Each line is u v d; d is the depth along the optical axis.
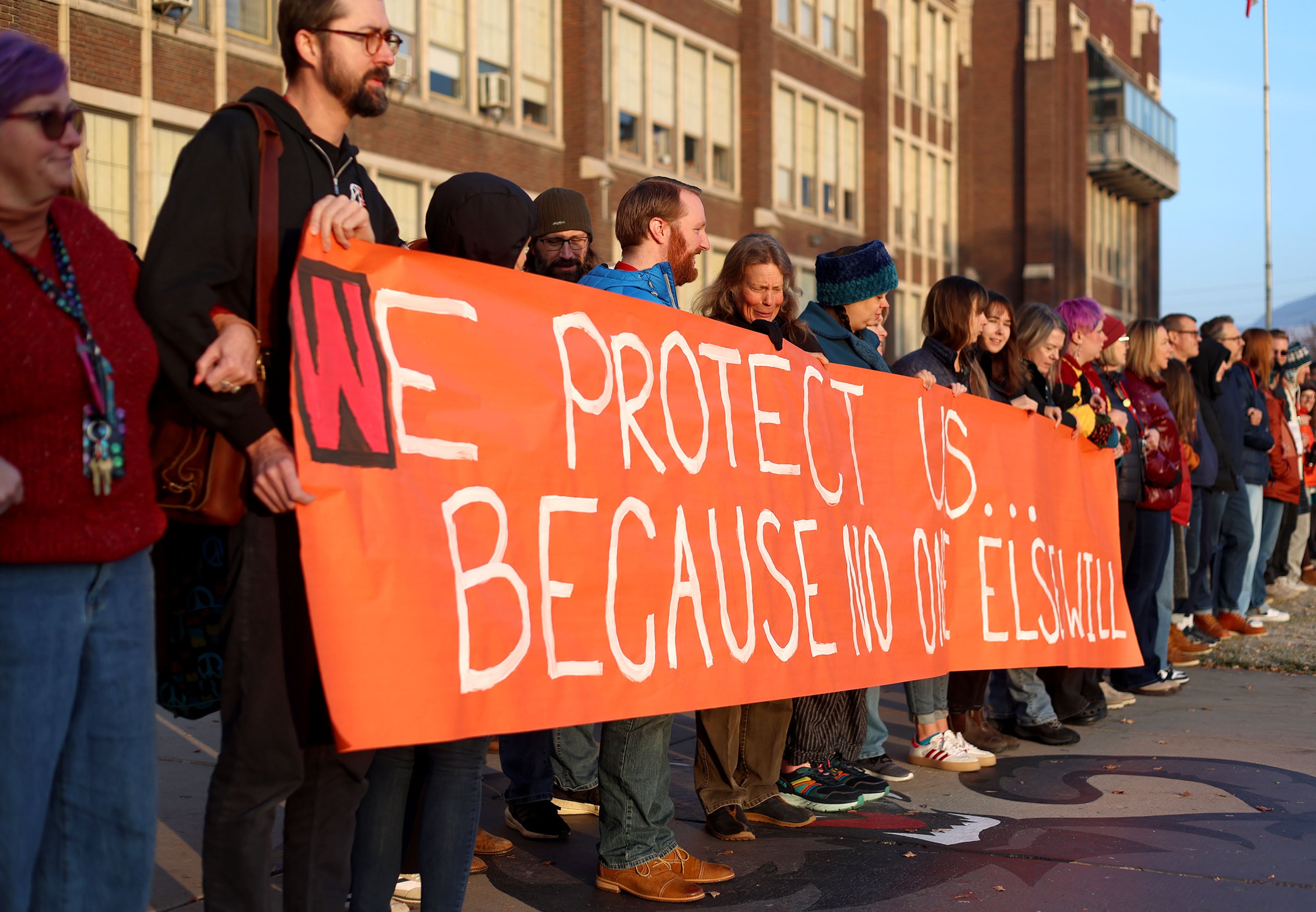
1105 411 6.28
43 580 1.99
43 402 1.95
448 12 16.67
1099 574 6.21
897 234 30.12
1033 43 33.81
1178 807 4.54
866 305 4.88
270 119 2.41
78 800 2.08
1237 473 8.82
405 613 2.46
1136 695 7.08
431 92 16.47
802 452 4.08
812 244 25.58
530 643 2.82
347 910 3.07
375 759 2.70
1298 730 6.05
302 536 2.28
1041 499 5.75
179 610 2.44
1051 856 3.88
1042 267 33.75
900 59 30.17
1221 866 3.77
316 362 2.36
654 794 3.52
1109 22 41.97
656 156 21.05
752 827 4.26
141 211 12.57
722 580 3.56
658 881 3.46
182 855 3.67
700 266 22.22
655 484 3.34
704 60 22.36
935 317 5.24
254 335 2.23
